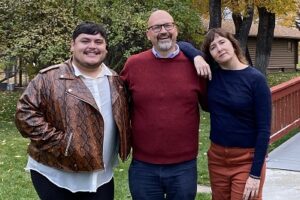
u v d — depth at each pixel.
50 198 3.51
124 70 3.79
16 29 12.70
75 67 3.48
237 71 3.68
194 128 3.75
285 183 6.12
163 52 3.68
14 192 6.32
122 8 13.65
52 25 12.66
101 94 3.51
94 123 3.43
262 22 19.80
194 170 3.80
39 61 12.97
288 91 8.52
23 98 3.43
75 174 3.46
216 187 3.88
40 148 3.43
